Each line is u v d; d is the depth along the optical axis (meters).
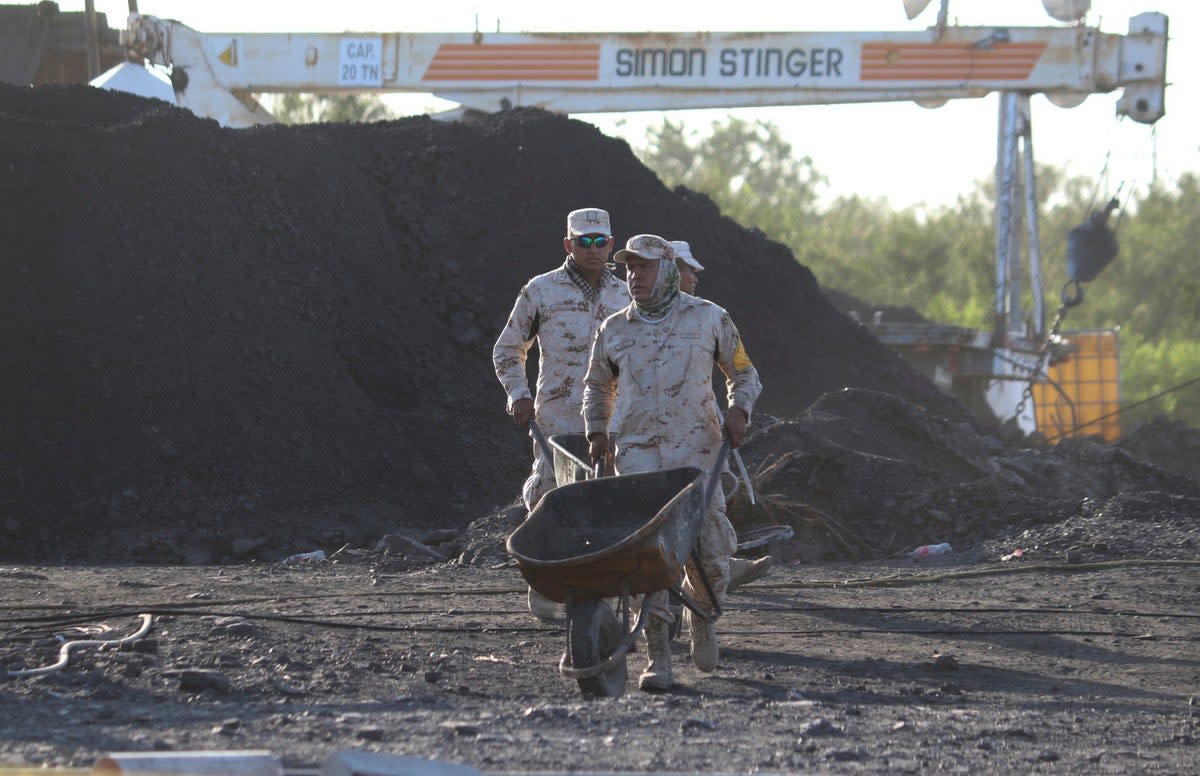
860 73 78.62
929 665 23.31
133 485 47.72
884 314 111.69
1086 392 102.88
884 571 36.75
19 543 44.66
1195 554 37.66
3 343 51.12
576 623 18.67
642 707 17.67
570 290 27.44
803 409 64.12
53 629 24.28
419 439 54.19
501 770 13.66
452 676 20.91
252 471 49.44
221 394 51.78
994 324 83.19
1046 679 22.47
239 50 80.19
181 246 56.47
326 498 49.66
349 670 20.73
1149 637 26.50
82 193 56.53
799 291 71.00
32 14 97.94
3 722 15.11
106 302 53.47
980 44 78.12
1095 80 78.12
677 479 19.47
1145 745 16.72
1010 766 15.11
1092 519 41.44
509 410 27.34
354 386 54.91
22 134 57.69
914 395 68.31
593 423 21.94
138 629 24.00
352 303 58.88
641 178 70.88
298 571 35.91
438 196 66.81
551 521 19.33
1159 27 77.81
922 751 15.67
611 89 79.06
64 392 50.09
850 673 22.61
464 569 35.72
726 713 17.59
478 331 61.16
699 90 78.88
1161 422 72.81
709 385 21.64
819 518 41.00
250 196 60.03
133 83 78.81
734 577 31.41
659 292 21.44
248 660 21.14
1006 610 29.58
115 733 14.87
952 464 46.03
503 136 70.19
